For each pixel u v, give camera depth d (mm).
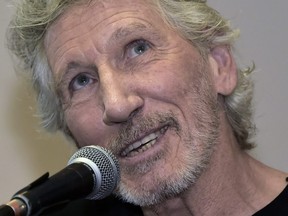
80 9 1634
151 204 1591
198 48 1664
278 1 2428
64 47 1653
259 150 2391
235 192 1675
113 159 1369
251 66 2287
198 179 1611
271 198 1670
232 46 1829
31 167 2471
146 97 1543
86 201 1960
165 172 1530
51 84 1850
